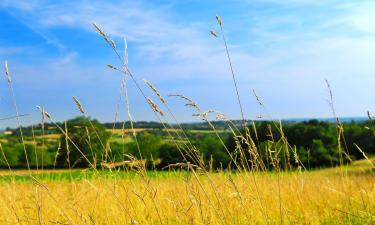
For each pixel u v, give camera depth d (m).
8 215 4.30
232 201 4.67
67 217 3.90
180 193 4.58
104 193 4.57
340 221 5.27
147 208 4.15
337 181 6.46
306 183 6.39
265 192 5.23
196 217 4.10
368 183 5.89
